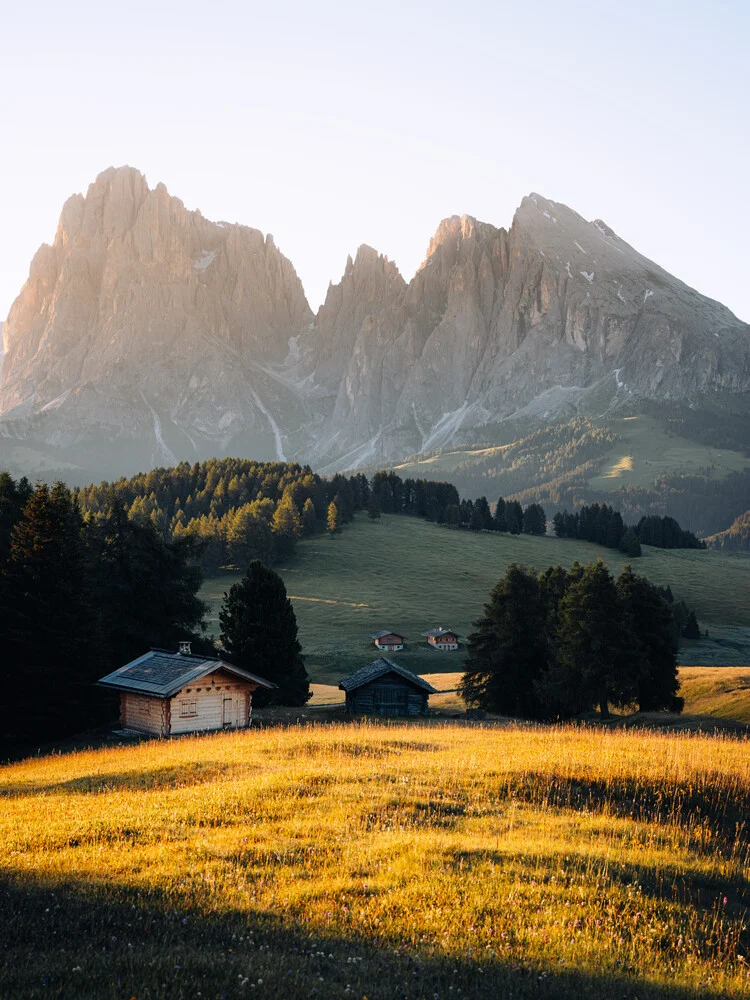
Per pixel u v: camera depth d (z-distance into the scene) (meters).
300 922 12.83
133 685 47.69
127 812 20.06
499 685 68.44
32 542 50.34
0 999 9.88
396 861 15.70
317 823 18.42
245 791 21.69
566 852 16.78
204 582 172.25
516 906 13.71
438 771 24.73
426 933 12.60
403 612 152.38
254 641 62.97
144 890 14.03
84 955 11.39
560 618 69.88
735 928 13.91
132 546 62.84
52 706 48.66
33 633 48.75
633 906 14.33
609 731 42.06
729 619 166.12
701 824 20.44
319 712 59.38
